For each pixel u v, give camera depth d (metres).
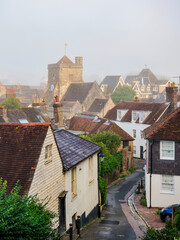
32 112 47.75
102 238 19.81
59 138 23.17
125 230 21.89
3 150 16.33
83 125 61.25
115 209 28.56
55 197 18.22
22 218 11.57
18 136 16.77
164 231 16.47
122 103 66.75
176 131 27.95
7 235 11.22
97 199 27.03
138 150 59.97
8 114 44.62
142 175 44.31
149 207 28.52
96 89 117.31
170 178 28.22
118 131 50.50
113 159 38.75
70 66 128.75
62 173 19.28
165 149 28.20
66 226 19.69
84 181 23.44
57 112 45.09
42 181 16.44
